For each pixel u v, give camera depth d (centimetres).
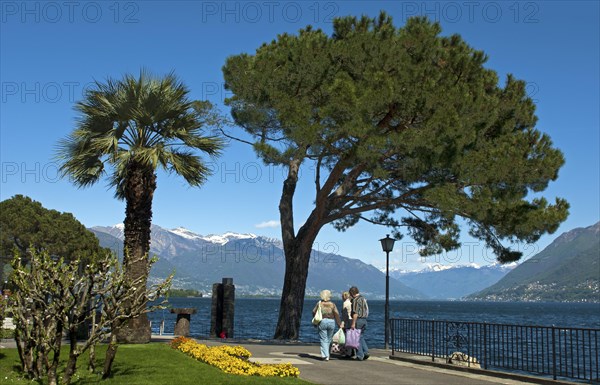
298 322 2702
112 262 1120
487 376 1401
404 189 2664
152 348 1631
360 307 1764
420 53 2234
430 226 2891
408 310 19388
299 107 2111
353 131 2006
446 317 11881
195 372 1245
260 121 2266
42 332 1092
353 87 2045
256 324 7162
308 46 2173
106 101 1895
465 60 2269
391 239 2236
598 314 16388
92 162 1933
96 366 1280
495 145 2314
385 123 2242
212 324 2795
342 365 1580
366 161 2141
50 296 1097
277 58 2217
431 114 2091
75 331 1088
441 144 2022
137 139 1933
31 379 1111
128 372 1227
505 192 2227
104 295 1130
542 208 2286
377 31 2409
